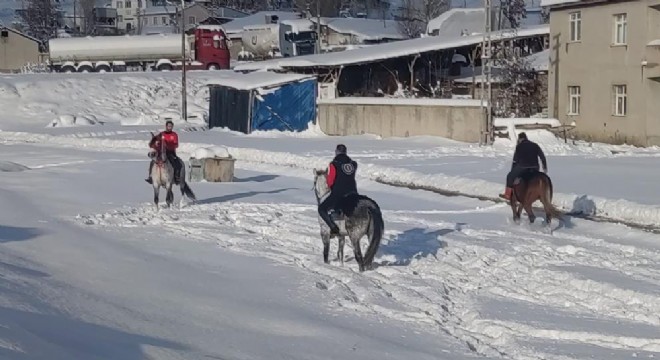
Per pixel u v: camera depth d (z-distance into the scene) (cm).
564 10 5244
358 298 1410
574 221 2194
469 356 1098
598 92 5028
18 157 4297
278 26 9038
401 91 6456
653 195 2602
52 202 2570
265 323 1209
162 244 1870
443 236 1991
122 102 7456
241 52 9750
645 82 4716
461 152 4312
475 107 4878
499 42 6194
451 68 6869
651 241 1916
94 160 4069
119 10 17475
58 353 876
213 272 1570
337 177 1638
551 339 1184
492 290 1468
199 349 1041
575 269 1598
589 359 1077
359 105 5522
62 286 1334
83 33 14475
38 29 13488
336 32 9781
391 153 4222
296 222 2180
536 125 4784
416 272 1611
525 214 2352
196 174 3225
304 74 6147
